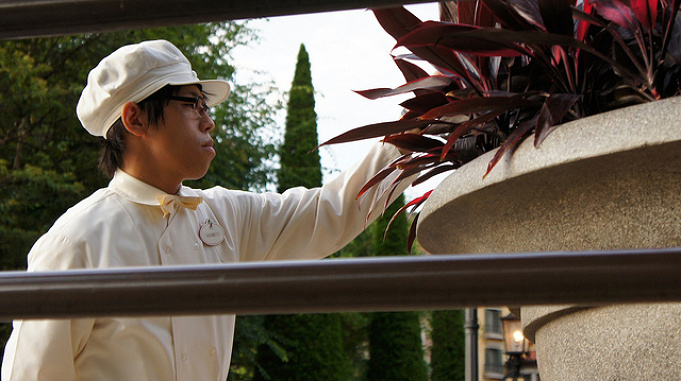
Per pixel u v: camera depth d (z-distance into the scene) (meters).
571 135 1.07
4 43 8.50
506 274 0.62
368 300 0.63
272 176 11.20
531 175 1.10
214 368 1.87
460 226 1.29
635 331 1.11
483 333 15.68
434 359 16.09
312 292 0.64
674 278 0.61
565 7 1.13
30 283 0.66
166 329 1.79
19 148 8.70
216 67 10.76
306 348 12.82
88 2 0.74
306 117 13.72
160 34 9.52
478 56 1.31
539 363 1.31
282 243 2.13
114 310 0.65
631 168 1.04
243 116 10.89
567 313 1.20
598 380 1.15
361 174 2.10
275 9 0.74
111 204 1.92
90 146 8.94
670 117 0.99
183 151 2.00
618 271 0.61
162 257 1.89
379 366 15.08
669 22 1.14
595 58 1.23
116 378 1.74
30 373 1.70
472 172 1.20
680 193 1.04
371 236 15.81
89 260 1.81
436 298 0.63
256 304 0.64
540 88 1.31
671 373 1.07
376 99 1.46
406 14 1.37
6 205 7.81
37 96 8.12
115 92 1.96
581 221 1.12
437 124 1.38
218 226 2.01
